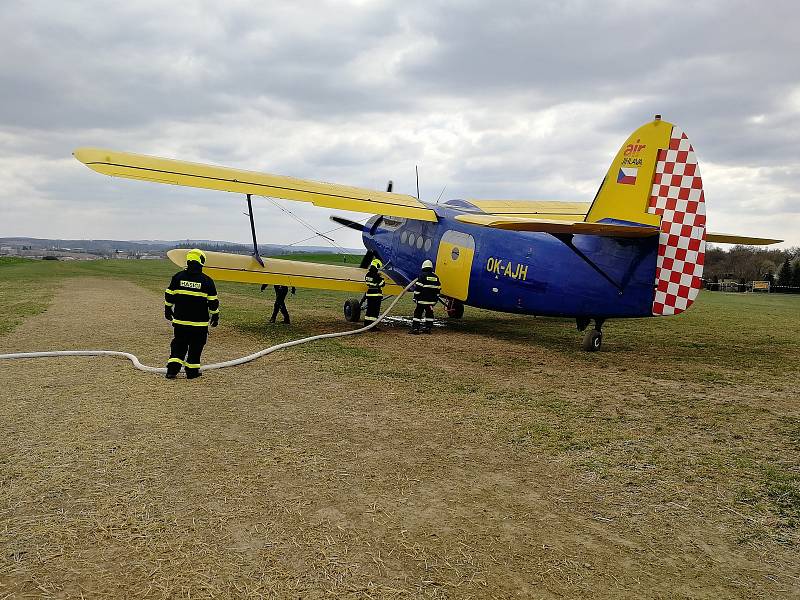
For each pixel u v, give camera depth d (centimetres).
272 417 588
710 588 300
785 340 1258
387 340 1155
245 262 1235
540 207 1510
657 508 396
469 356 987
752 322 1658
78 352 891
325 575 301
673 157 900
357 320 1403
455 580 300
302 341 1077
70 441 499
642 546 343
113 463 451
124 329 1182
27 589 282
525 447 518
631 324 1572
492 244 1185
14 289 2256
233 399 656
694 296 880
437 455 491
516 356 997
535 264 1091
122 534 340
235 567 307
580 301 1020
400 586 292
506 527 362
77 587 285
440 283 1321
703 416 627
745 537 357
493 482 436
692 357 1016
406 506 389
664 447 523
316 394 690
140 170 930
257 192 1030
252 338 1123
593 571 313
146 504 380
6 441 496
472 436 545
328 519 366
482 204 1496
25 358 865
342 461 470
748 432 572
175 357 751
